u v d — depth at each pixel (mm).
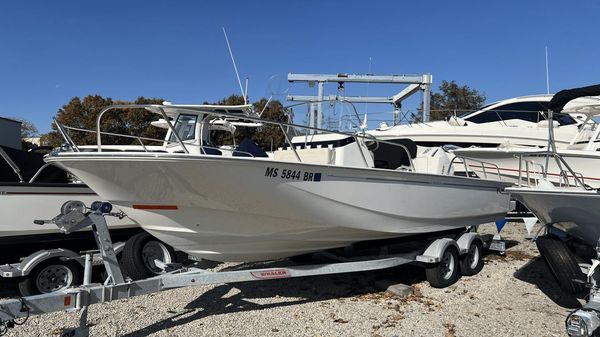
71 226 3893
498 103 13633
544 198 4840
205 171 3859
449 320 4469
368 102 11383
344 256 5773
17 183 5152
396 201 5035
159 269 5430
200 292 5227
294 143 5961
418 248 5926
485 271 6414
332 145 5512
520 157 5793
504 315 4645
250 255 4844
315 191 4398
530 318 4562
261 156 5066
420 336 4059
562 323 4430
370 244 5625
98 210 4070
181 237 4492
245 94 6711
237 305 4805
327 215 4586
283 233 4645
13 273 4656
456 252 5844
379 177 4844
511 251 7703
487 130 12406
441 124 12930
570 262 4691
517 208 9273
